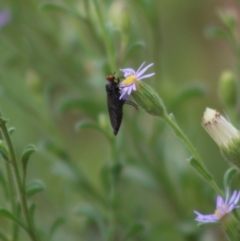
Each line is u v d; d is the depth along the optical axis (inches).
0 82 15.9
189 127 16.3
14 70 16.9
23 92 16.4
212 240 15.7
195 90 15.1
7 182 13.1
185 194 15.7
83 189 15.3
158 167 15.5
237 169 12.2
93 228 15.9
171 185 15.6
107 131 14.3
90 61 15.9
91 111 15.4
